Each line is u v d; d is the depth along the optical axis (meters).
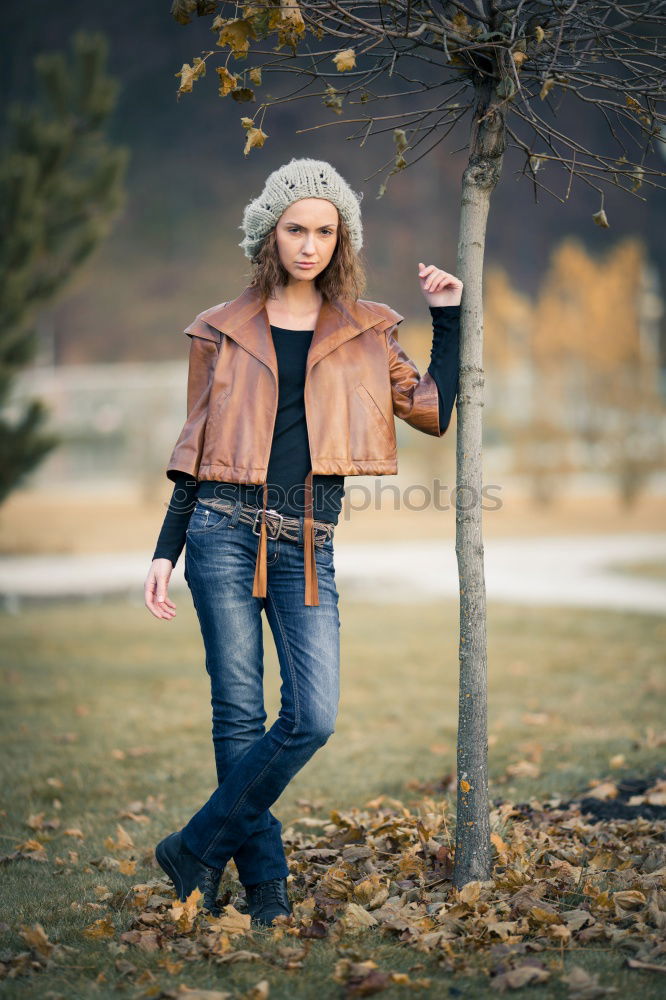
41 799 10.77
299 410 6.50
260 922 6.60
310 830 9.23
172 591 32.34
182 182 159.00
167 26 161.50
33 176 22.38
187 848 6.58
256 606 6.50
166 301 146.75
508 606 27.48
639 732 13.24
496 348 66.94
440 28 6.44
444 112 6.97
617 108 7.00
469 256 6.80
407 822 8.56
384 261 147.38
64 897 7.45
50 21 151.88
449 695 16.61
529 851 7.61
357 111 50.41
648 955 5.95
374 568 39.25
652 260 155.62
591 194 162.50
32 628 24.77
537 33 6.09
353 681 17.97
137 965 6.08
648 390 64.25
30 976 5.95
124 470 82.69
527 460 65.25
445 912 6.55
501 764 11.73
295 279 6.69
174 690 17.11
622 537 51.66
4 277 22.34
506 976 5.69
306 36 6.71
